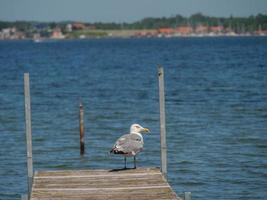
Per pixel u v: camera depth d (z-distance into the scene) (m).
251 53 128.75
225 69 83.25
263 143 32.56
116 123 39.97
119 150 19.86
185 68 87.56
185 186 24.61
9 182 25.45
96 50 170.12
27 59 124.19
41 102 51.34
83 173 20.45
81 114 30.94
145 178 19.75
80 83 68.12
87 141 34.16
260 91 55.31
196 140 33.53
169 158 29.25
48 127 38.78
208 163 28.17
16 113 45.53
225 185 24.66
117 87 62.62
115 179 19.73
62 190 18.75
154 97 53.31
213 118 40.72
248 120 39.78
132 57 123.69
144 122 40.06
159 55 129.88
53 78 75.62
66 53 152.75
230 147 31.66
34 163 29.16
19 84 68.31
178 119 40.56
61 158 30.05
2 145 33.44
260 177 25.69
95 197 18.09
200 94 54.19
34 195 18.31
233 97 51.47
